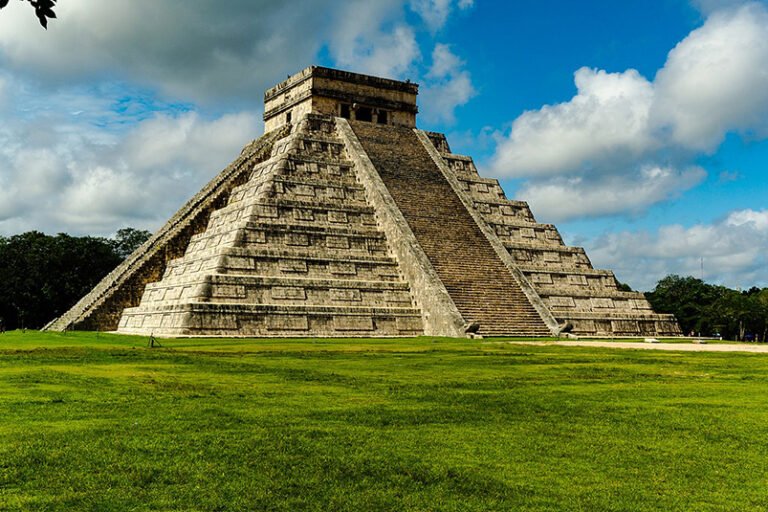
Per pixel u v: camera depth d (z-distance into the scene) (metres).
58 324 64.81
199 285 55.59
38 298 95.06
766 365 30.95
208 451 13.30
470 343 46.91
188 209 73.00
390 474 12.20
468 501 10.98
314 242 62.56
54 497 10.79
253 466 12.49
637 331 70.88
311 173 70.19
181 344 42.28
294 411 17.28
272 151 77.12
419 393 20.75
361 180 71.69
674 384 23.69
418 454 13.43
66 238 99.88
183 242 70.12
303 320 56.75
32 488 11.18
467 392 21.09
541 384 23.42
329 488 11.49
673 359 34.25
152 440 13.98
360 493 11.27
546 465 12.87
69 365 26.97
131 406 17.55
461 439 14.64
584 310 70.19
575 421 16.62
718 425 16.31
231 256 57.81
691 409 18.33
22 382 21.20
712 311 118.81
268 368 27.58
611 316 69.94
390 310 59.66
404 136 82.00
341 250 63.50
